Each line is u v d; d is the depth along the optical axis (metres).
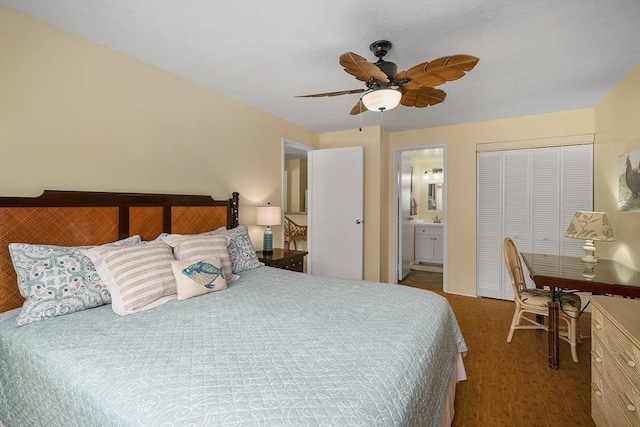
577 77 2.70
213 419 0.80
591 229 2.68
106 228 2.12
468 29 1.96
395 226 4.81
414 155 6.20
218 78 2.73
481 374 2.23
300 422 0.79
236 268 2.57
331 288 2.11
